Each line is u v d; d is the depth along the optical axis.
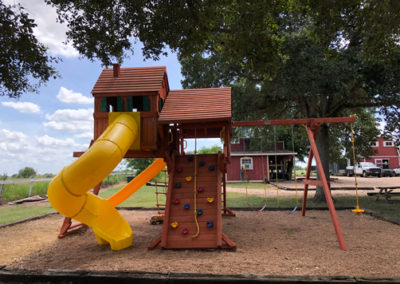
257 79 11.48
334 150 17.06
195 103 6.45
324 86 9.78
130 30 6.20
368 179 28.19
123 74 6.61
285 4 6.76
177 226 5.52
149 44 6.21
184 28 5.82
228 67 11.27
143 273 3.80
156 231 7.04
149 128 6.04
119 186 22.09
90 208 5.36
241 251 5.08
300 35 9.54
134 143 5.98
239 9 5.71
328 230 6.73
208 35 6.48
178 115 6.00
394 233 6.26
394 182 22.94
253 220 8.23
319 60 9.31
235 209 10.15
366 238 5.89
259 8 5.66
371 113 14.17
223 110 6.05
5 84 6.17
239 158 28.84
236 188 20.50
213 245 5.18
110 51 6.32
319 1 6.20
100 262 4.62
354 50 9.40
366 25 6.56
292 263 4.33
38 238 6.51
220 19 7.45
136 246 5.63
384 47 7.15
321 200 11.72
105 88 6.26
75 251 5.40
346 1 5.78
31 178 15.94
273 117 14.23
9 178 17.91
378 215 8.14
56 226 7.89
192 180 6.20
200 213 5.62
